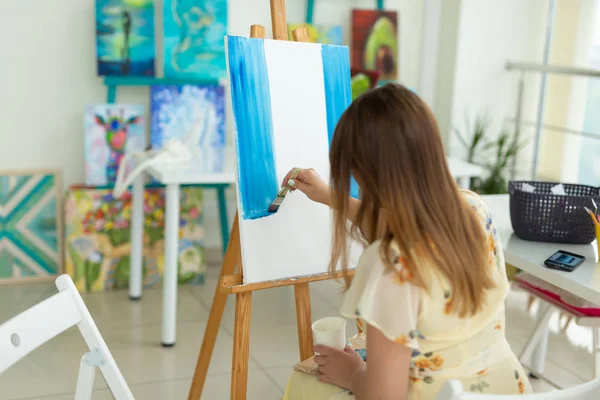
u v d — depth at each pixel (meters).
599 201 2.02
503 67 4.05
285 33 1.93
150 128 3.66
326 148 1.92
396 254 1.22
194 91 3.63
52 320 1.32
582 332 3.14
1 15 3.38
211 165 3.05
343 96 1.98
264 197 1.79
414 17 4.05
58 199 3.58
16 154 3.53
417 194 1.22
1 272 3.52
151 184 3.64
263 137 1.79
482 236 1.29
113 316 3.19
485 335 1.34
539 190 2.24
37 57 3.47
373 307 1.22
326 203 1.74
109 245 3.51
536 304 3.43
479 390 1.32
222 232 3.71
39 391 2.48
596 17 3.60
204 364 2.10
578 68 3.52
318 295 3.53
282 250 1.81
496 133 4.14
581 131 3.71
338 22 3.93
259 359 2.79
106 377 1.37
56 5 3.45
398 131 1.22
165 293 2.87
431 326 1.27
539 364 2.64
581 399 1.15
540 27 4.04
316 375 1.52
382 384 1.24
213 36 3.60
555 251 1.98
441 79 4.13
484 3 3.94
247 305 1.77
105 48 3.48
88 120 3.49
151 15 3.52
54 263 3.59
